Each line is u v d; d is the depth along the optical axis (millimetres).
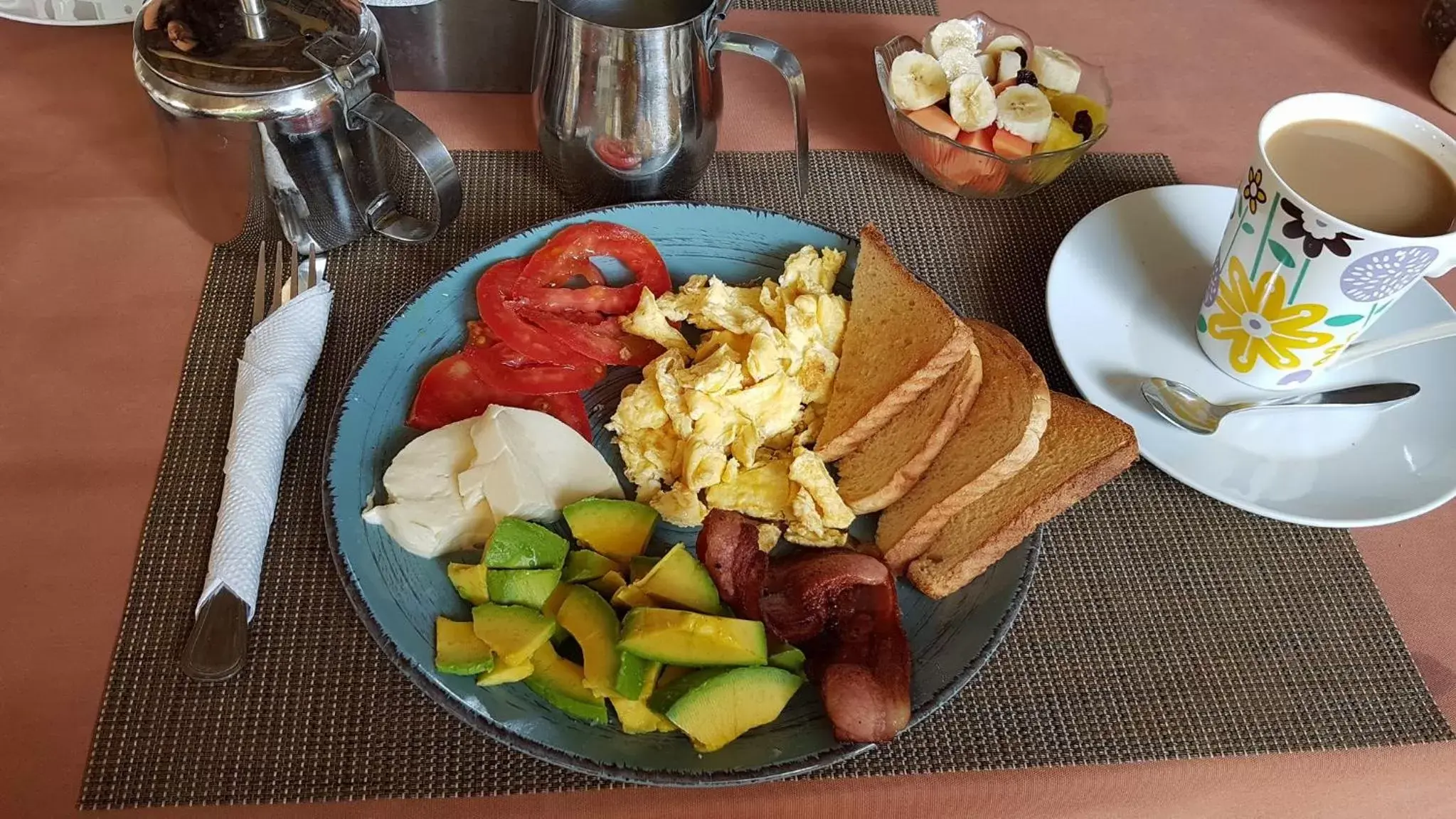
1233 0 1760
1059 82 1380
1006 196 1375
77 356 1097
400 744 859
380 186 1210
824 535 1022
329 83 1044
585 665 857
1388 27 1723
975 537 971
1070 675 955
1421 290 1218
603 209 1200
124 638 898
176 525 978
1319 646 995
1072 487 964
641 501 1062
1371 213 1027
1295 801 904
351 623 929
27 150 1284
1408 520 1101
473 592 902
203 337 1127
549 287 1158
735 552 932
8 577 929
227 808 814
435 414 1055
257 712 865
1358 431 1108
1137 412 1114
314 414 1077
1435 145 1084
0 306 1129
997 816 874
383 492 993
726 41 1182
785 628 902
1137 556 1054
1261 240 1056
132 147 1309
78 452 1021
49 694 866
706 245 1229
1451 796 922
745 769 802
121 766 826
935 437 1006
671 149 1214
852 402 1094
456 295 1138
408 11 1448
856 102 1510
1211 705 944
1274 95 1590
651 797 840
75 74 1383
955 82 1299
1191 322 1212
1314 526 1081
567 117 1188
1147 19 1704
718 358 1097
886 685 849
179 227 1233
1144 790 895
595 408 1122
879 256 1172
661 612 856
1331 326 1064
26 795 810
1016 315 1262
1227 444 1088
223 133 1042
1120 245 1270
